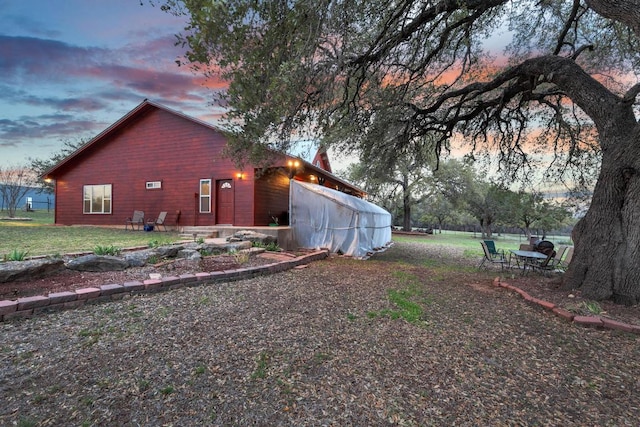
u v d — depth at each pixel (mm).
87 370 2516
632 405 2268
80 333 3215
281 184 14781
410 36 5941
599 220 4902
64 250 6711
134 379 2402
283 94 4555
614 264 4672
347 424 1985
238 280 5801
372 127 7766
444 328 3693
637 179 4551
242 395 2254
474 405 2219
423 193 26672
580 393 2410
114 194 14047
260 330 3451
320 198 10359
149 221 13344
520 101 8094
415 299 4902
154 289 4719
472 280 6594
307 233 10484
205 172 12531
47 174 14703
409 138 8938
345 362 2791
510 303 4773
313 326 3625
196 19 3344
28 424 1874
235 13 3543
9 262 4699
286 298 4727
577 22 6957
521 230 28766
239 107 4820
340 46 4633
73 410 2023
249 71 4273
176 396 2211
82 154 14617
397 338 3361
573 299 4734
